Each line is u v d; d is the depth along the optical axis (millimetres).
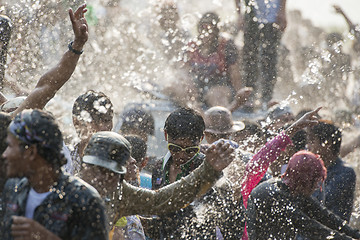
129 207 6586
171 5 16266
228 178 8133
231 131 10273
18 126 5133
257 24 16188
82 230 5125
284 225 8570
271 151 8328
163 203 6613
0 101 8680
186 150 7418
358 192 12078
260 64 15984
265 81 15984
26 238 5016
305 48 19375
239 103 14070
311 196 8820
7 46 10000
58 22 14078
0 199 5496
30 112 5207
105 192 6145
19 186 5344
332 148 10391
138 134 11062
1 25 9781
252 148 11016
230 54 15391
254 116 13758
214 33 15484
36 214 5145
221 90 15023
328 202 10336
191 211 7402
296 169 8609
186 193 6668
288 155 9945
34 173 5172
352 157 13562
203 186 6672
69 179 5258
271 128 12492
